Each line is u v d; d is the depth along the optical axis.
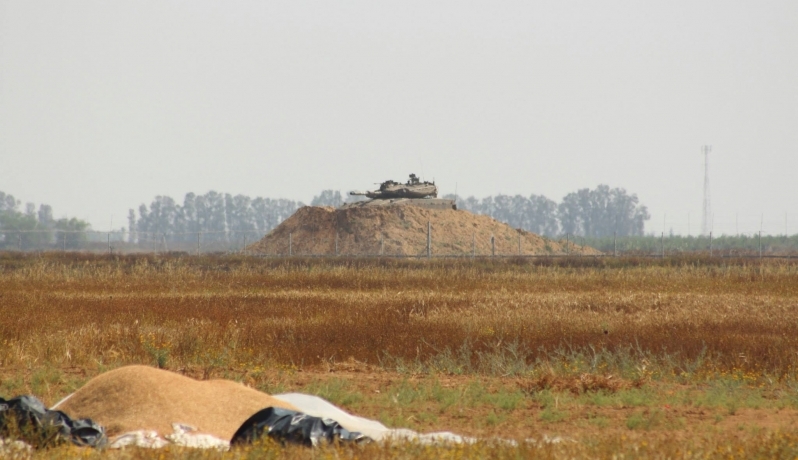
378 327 86.38
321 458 33.50
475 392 54.97
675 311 101.12
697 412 50.84
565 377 60.75
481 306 105.38
